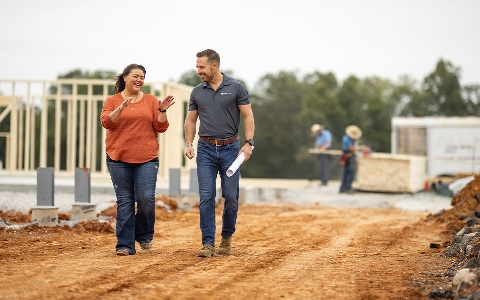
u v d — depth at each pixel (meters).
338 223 20.12
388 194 36.59
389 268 11.54
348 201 32.03
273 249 13.78
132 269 10.88
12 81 29.67
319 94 96.94
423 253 13.36
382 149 97.19
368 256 12.97
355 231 17.73
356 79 99.62
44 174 15.80
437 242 15.09
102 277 10.12
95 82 29.33
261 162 92.00
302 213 24.36
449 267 11.57
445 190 38.66
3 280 9.73
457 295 9.15
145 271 10.73
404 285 10.09
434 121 42.66
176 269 10.99
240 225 18.88
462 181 32.00
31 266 10.96
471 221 15.55
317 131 39.47
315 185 39.91
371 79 115.56
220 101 12.58
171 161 30.28
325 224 19.67
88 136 29.50
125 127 12.70
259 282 10.09
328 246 14.47
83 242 14.04
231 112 12.65
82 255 12.36
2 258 11.70
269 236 16.22
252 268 11.30
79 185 17.30
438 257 12.82
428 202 32.50
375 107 97.50
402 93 105.31
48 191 15.80
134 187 12.91
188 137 12.82
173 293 9.14
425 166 41.44
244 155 12.43
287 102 94.81
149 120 12.80
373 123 98.50
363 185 37.28
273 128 92.56
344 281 10.35
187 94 32.50
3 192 23.48
